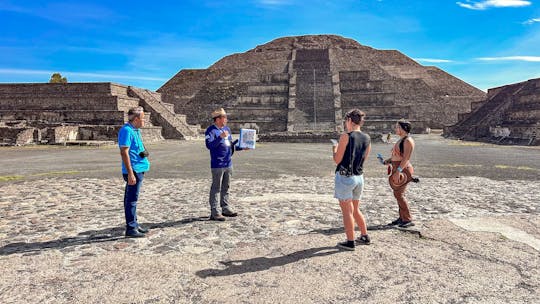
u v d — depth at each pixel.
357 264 5.50
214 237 6.82
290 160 21.09
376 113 60.47
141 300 4.38
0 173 15.70
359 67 81.75
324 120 57.12
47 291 4.60
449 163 19.23
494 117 44.31
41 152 26.78
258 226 7.55
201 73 89.12
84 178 14.30
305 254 5.91
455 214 8.45
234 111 60.09
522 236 6.83
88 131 37.59
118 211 8.99
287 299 4.41
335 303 4.32
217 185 8.05
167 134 45.34
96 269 5.29
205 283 4.85
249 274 5.14
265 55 94.00
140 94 48.38
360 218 6.40
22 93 45.22
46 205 9.63
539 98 40.66
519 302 4.35
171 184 12.91
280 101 63.94
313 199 10.21
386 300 4.39
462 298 4.44
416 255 5.88
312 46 105.50
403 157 7.25
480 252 6.00
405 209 7.45
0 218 8.27
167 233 7.07
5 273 5.14
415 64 90.62
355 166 6.10
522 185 12.42
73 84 44.91
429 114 69.31
